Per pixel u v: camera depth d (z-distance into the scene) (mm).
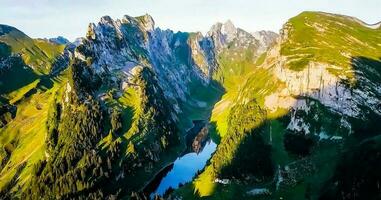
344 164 173875
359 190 152875
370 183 151250
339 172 171750
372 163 159750
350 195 154125
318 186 176000
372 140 178125
